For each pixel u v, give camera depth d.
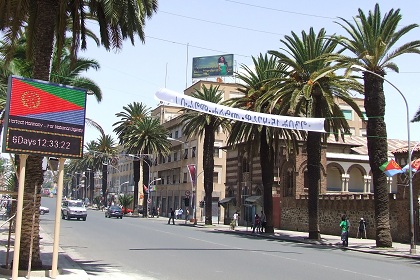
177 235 32.62
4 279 11.25
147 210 76.12
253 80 39.16
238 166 56.34
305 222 43.97
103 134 32.50
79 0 15.04
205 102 18.83
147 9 15.69
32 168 12.78
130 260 17.27
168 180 85.12
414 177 32.22
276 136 37.38
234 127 40.12
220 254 20.52
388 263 20.05
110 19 14.63
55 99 11.83
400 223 33.16
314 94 32.69
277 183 49.66
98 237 27.86
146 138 69.38
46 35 13.52
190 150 75.38
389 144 58.84
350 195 38.62
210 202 52.28
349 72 26.38
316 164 33.19
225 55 80.81
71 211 50.69
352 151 53.59
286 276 14.34
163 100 17.86
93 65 29.53
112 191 125.94
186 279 13.06
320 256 21.72
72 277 12.11
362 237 35.97
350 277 14.62
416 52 27.97
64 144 11.89
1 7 13.99
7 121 11.13
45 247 20.95
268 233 39.03
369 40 28.56
